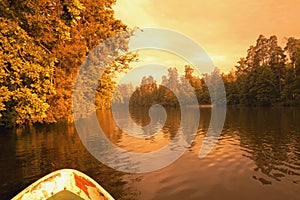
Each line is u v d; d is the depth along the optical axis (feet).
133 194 36.52
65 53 87.61
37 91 37.68
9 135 100.83
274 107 258.57
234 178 42.39
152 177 44.24
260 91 283.79
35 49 35.65
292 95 264.72
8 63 35.81
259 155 57.62
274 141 73.41
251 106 303.27
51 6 39.01
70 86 105.19
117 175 46.01
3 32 31.48
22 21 36.06
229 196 35.01
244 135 87.30
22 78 37.96
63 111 103.65
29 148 73.72
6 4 33.76
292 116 147.54
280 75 293.23
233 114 191.42
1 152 68.80
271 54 323.98
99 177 45.03
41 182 22.43
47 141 85.51
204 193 36.19
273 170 46.29
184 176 44.27
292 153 58.49
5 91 34.71
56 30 36.24
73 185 23.62
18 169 51.83
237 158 55.57
